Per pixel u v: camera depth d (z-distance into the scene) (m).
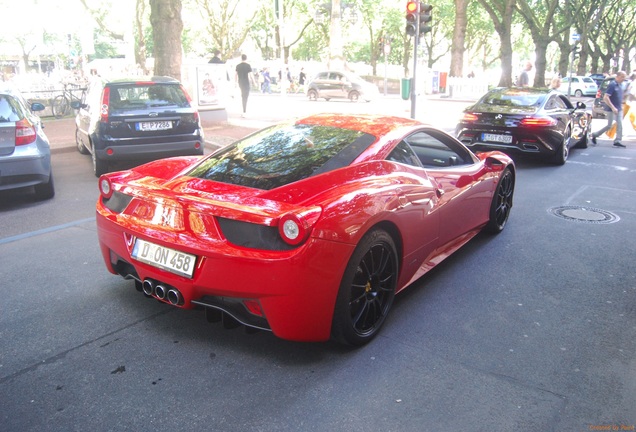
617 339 3.44
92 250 5.05
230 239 2.91
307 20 46.12
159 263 3.13
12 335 3.40
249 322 2.96
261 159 3.61
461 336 3.45
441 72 31.81
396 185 3.46
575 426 2.57
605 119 19.83
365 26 51.00
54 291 4.08
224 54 38.28
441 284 4.32
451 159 4.63
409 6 14.77
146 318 3.64
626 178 8.79
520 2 29.62
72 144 11.36
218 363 3.08
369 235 3.15
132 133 8.15
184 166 3.93
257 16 43.22
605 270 4.66
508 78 27.44
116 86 8.29
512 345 3.34
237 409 2.66
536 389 2.87
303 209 2.87
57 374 2.96
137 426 2.53
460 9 30.98
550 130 9.39
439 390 2.84
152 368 3.02
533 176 8.98
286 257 2.78
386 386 2.87
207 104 15.24
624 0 50.59
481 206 5.04
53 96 16.70
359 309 3.25
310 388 2.84
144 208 3.28
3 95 6.60
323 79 27.38
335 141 3.75
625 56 59.38
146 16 44.75
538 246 5.30
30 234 5.55
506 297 4.07
